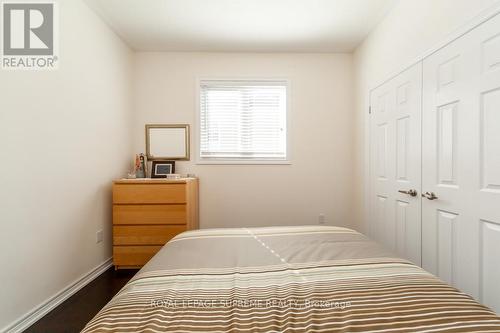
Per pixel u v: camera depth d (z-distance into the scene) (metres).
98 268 2.31
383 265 1.09
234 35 2.70
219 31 2.62
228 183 3.08
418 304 0.78
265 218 3.10
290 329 0.68
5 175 1.42
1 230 1.40
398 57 2.11
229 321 0.72
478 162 1.36
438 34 1.64
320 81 3.09
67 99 1.91
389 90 2.26
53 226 1.77
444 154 1.60
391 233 2.24
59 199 1.82
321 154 3.10
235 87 3.10
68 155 1.91
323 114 3.10
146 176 2.92
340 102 3.10
